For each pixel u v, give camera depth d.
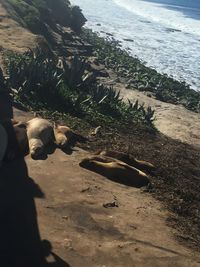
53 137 11.71
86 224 8.51
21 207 8.55
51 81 15.74
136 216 9.28
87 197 9.46
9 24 23.16
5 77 15.81
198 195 11.60
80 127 13.85
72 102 15.41
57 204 8.93
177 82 27.64
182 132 17.41
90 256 7.62
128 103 18.81
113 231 8.49
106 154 11.52
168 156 13.94
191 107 22.97
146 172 11.93
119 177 10.74
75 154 11.38
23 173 9.82
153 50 38.88
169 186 11.53
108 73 24.62
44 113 13.99
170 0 87.50
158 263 7.90
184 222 9.85
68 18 36.47
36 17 27.09
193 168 13.68
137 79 24.59
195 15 70.38
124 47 37.34
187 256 8.38
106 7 63.81
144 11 66.75
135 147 13.74
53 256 7.39
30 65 15.70
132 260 7.79
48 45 22.92
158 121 18.11
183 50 41.31
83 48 28.31
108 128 14.67
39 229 8.02
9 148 10.38
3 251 7.25
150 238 8.60
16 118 12.98
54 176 9.98
